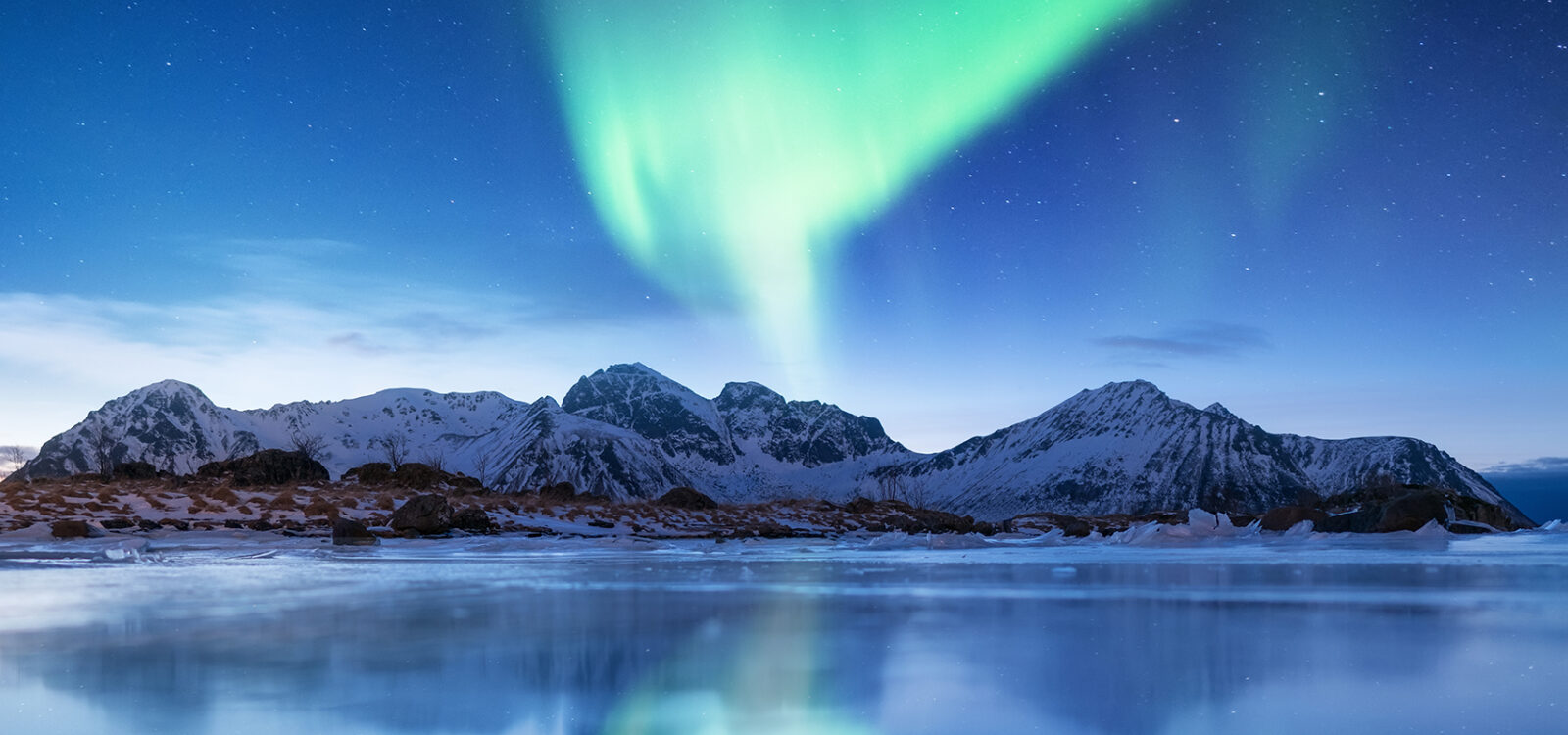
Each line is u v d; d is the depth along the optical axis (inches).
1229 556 870.4
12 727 178.7
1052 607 395.9
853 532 2559.1
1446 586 476.4
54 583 561.6
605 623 341.7
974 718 184.1
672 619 351.6
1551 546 957.8
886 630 317.7
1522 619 331.6
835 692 210.2
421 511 1702.8
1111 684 217.2
